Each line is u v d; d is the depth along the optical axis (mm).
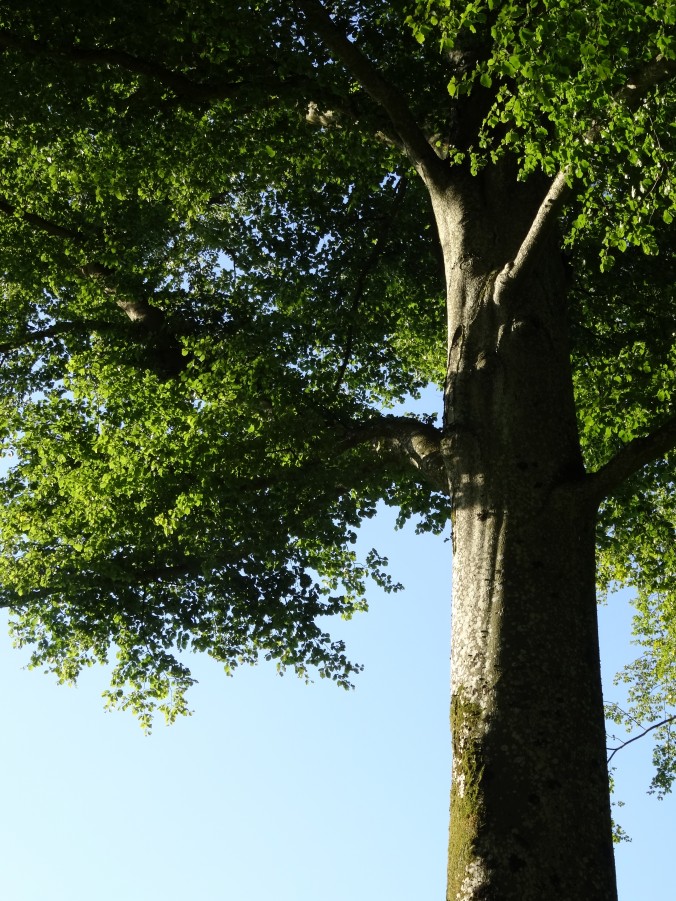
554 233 10250
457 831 7039
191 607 16203
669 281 13938
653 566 15344
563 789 7035
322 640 15836
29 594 16203
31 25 11305
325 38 10148
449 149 10805
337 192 16125
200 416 13688
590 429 13086
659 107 8117
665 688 17672
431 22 8188
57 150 15445
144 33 11352
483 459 8641
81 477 15297
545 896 6609
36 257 16766
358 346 16688
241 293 16344
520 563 8016
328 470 12812
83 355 16297
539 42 7363
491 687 7508
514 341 9148
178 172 14516
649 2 7051
